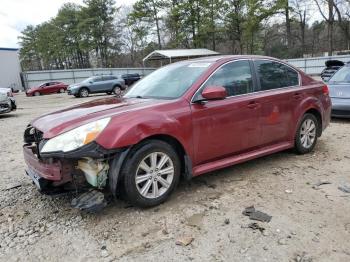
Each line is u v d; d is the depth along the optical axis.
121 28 65.88
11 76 44.25
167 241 3.04
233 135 4.25
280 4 40.94
